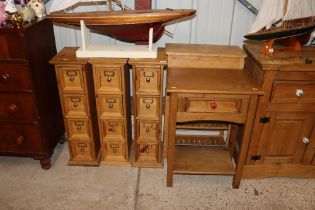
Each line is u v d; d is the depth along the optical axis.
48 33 2.06
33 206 1.85
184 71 1.91
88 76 1.94
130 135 2.37
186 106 1.71
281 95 1.77
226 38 2.22
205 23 2.17
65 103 2.00
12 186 2.02
